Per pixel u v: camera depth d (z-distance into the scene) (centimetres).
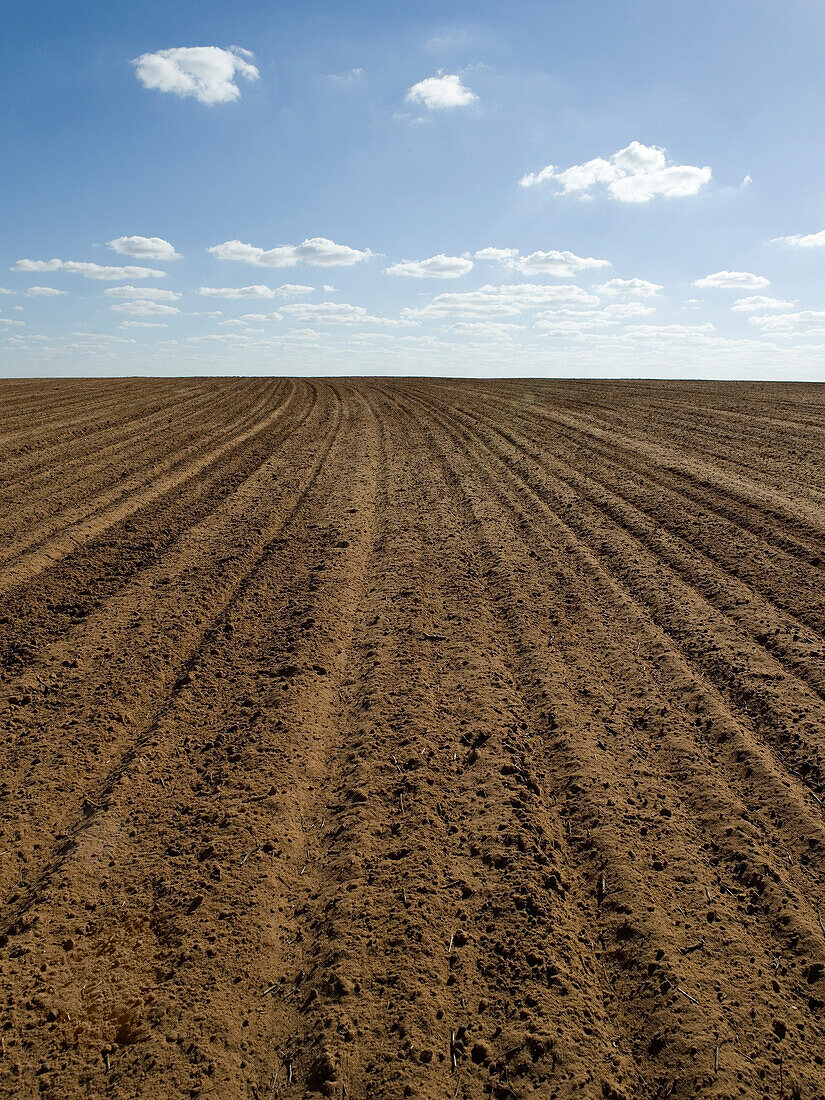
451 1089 257
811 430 1931
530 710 530
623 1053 272
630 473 1410
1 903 349
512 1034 278
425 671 589
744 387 3634
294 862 379
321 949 319
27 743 480
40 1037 277
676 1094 255
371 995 295
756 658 590
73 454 1636
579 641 646
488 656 618
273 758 464
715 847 381
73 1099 253
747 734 482
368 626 691
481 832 393
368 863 372
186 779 444
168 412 2588
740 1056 267
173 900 347
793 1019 282
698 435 1898
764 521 1001
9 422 2172
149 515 1102
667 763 459
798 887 350
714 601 726
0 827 397
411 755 468
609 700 540
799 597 720
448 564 877
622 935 327
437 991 297
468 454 1723
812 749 457
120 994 296
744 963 308
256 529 1033
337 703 548
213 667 599
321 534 1016
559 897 350
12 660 602
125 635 656
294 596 766
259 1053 273
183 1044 274
